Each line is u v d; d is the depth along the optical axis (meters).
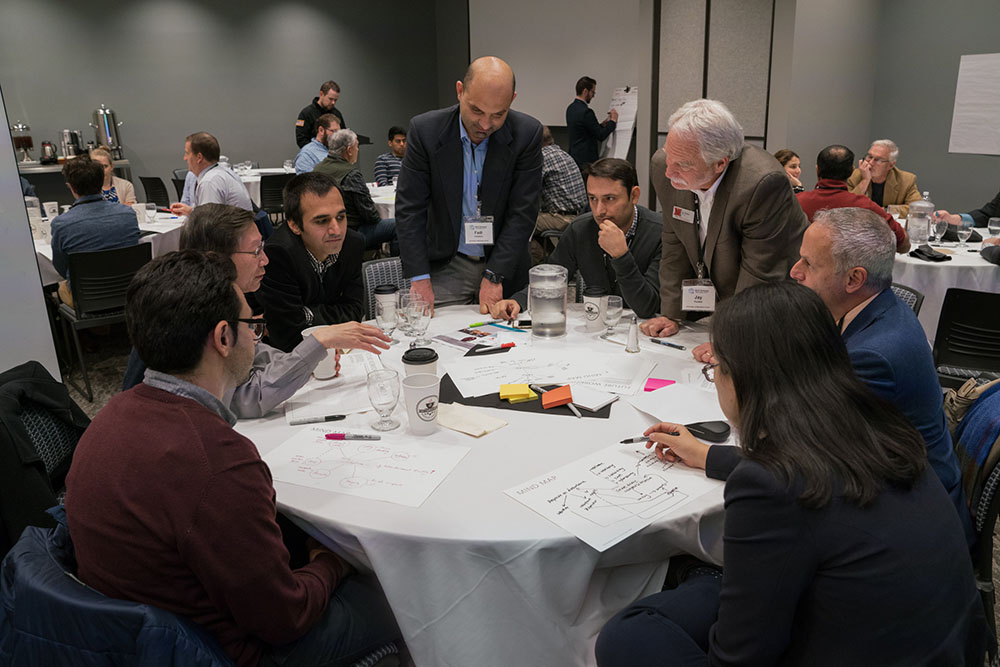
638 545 1.20
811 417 0.96
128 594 1.04
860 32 5.56
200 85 8.98
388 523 1.18
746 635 0.95
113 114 8.34
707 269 2.10
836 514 0.91
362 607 1.28
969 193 5.36
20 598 1.00
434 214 2.68
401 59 10.11
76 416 1.79
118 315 3.71
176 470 1.01
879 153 4.46
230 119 9.24
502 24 8.52
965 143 5.26
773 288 1.03
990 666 1.34
